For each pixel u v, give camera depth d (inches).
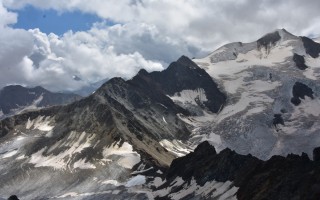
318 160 5669.3
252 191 5787.4
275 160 6161.4
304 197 4822.8
